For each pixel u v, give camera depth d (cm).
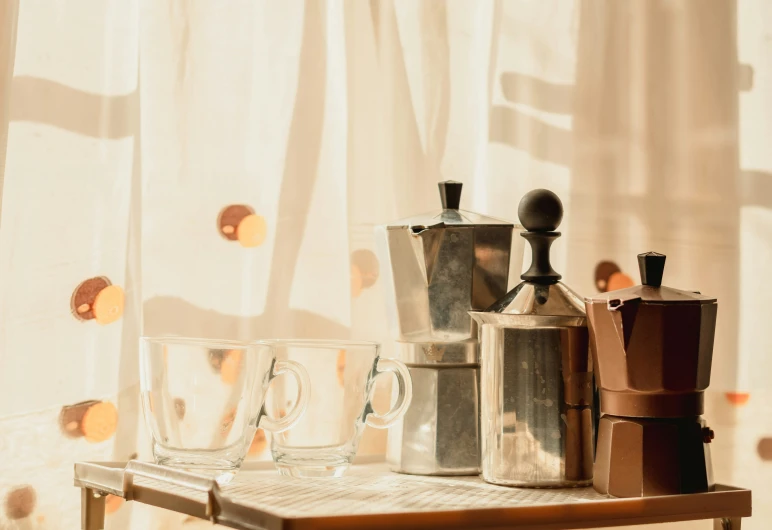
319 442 70
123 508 87
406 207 98
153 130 90
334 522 52
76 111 85
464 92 102
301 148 94
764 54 112
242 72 93
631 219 107
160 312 90
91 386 85
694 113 109
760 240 110
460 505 59
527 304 70
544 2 104
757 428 109
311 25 95
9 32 81
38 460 83
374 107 98
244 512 56
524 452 68
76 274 85
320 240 93
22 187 83
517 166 101
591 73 105
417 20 100
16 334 82
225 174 92
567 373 70
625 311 63
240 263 92
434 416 74
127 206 87
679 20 110
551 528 59
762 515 108
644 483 63
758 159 111
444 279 73
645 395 64
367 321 97
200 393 66
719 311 109
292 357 70
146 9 91
